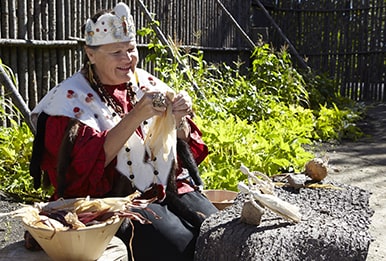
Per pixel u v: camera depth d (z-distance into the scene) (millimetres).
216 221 2309
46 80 5469
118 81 2445
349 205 2602
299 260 2145
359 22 11312
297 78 8445
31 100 5324
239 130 5133
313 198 2654
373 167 5707
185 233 2395
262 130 5465
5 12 4898
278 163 4457
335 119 7527
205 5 8930
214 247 2158
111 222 1835
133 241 2342
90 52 2418
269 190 2553
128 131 2219
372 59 11328
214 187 3979
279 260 2074
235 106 6840
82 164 2227
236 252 2086
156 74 7672
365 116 9234
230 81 7695
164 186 2449
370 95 11461
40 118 2330
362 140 7281
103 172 2299
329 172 5438
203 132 4680
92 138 2242
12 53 5059
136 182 2406
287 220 2311
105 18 2375
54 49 5566
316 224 2295
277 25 10789
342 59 11539
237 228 2205
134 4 6973
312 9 11531
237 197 2635
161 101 2189
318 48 11625
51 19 5492
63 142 2236
